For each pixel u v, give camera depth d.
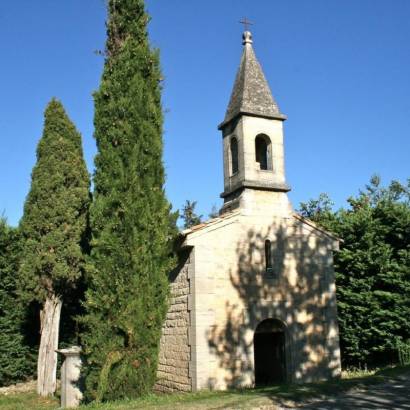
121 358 12.90
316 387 12.91
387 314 19.94
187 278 16.17
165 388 16.84
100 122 14.21
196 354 15.30
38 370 18.72
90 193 20.34
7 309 20.67
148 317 13.23
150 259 13.55
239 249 16.59
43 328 19.08
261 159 18.84
